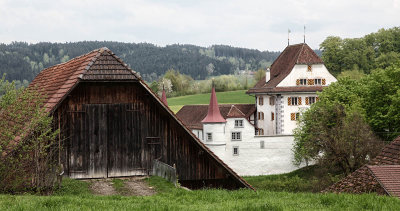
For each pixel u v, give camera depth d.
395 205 14.07
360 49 112.12
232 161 71.12
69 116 23.33
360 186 20.50
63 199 14.77
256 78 169.38
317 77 77.62
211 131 70.94
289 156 70.31
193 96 153.50
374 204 14.06
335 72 112.50
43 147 19.94
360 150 49.97
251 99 137.62
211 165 25.56
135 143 24.36
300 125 69.56
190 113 85.31
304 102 77.06
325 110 58.66
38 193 19.48
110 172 23.86
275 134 78.38
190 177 25.19
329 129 54.12
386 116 55.81
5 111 19.88
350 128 51.00
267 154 70.81
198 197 16.25
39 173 19.81
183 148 25.14
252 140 71.06
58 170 20.72
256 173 70.88
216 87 166.75
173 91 171.12
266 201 14.94
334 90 63.91
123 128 24.19
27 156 19.14
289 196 16.55
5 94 20.05
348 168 51.41
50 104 23.27
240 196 16.67
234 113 71.25
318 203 14.90
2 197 15.75
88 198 16.12
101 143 23.80
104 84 23.88
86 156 23.55
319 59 77.81
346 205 14.38
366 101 60.53
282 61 83.38
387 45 112.56
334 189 21.97
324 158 53.59
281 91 76.38
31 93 20.59
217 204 14.61
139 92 24.44
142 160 24.44
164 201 15.25
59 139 23.00
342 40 113.81
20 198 15.41
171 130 24.95
